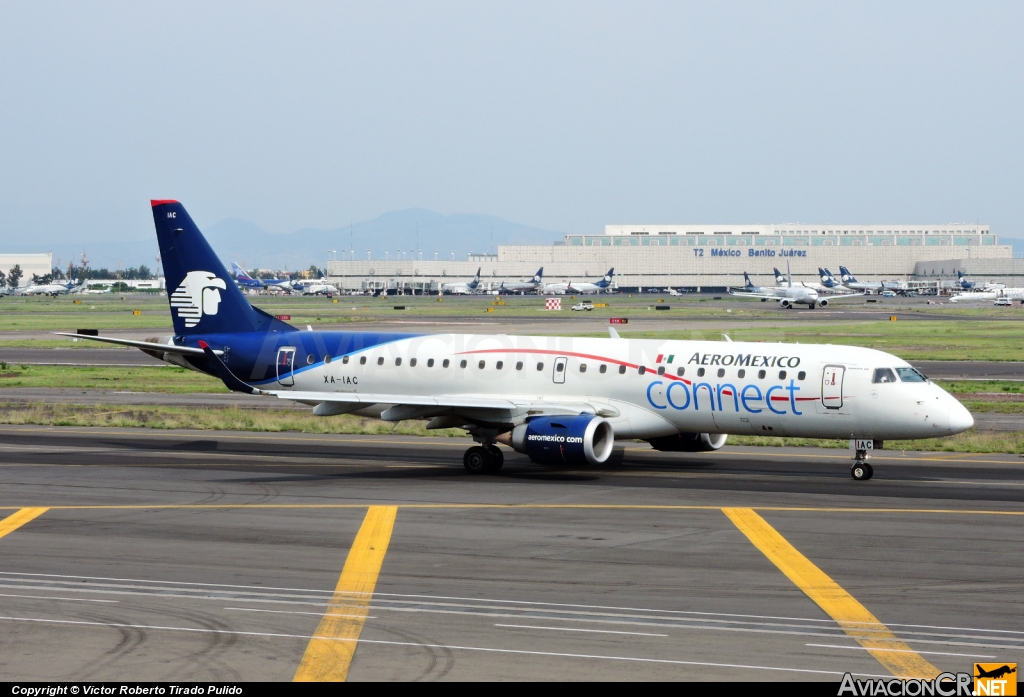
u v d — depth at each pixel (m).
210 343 175.50
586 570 88.88
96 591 81.94
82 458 160.25
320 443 180.75
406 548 97.31
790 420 142.00
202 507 118.44
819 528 107.06
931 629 72.56
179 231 176.50
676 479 141.88
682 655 66.88
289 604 78.38
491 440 149.00
